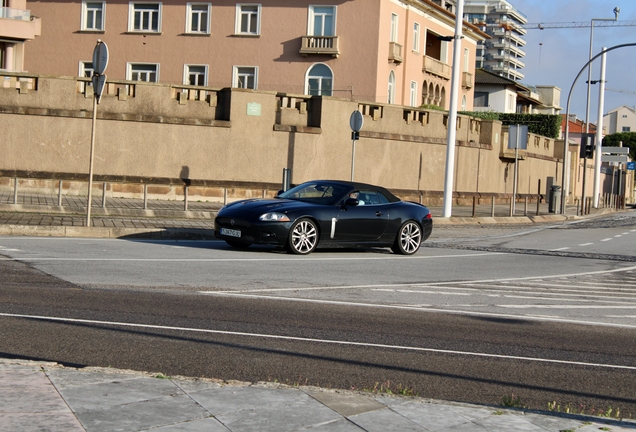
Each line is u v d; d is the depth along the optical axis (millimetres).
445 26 56906
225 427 4934
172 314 9555
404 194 36375
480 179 42375
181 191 31438
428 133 37812
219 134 32000
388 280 13844
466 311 11008
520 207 42594
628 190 87125
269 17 48000
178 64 48625
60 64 49219
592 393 7047
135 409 5199
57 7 49094
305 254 17188
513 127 32938
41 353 7348
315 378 6961
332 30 47594
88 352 7488
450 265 16812
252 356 7680
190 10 48625
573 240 25375
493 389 6977
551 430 5180
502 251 20672
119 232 19172
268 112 32750
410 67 51469
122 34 48938
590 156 41281
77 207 23703
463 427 5152
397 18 49594
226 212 17109
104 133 30766
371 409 5449
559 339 9398
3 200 25188
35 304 9648
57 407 5160
